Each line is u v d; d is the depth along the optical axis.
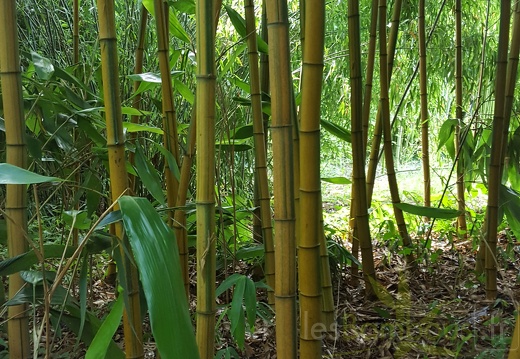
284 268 1.04
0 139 1.61
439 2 3.67
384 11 2.30
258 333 1.86
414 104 4.35
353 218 2.70
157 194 1.40
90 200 1.62
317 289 1.17
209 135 0.92
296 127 1.54
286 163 1.00
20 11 3.39
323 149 4.97
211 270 0.97
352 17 1.92
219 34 3.41
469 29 3.74
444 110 4.34
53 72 1.51
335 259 2.21
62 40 3.41
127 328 1.11
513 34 2.16
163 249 0.84
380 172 5.64
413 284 2.30
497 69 2.02
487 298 2.07
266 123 2.43
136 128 1.68
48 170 2.12
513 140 2.48
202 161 0.93
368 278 2.15
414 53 3.86
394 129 5.11
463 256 2.66
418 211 2.05
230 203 2.39
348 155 5.21
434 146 4.85
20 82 1.10
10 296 1.19
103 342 0.94
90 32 3.46
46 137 1.69
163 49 1.65
